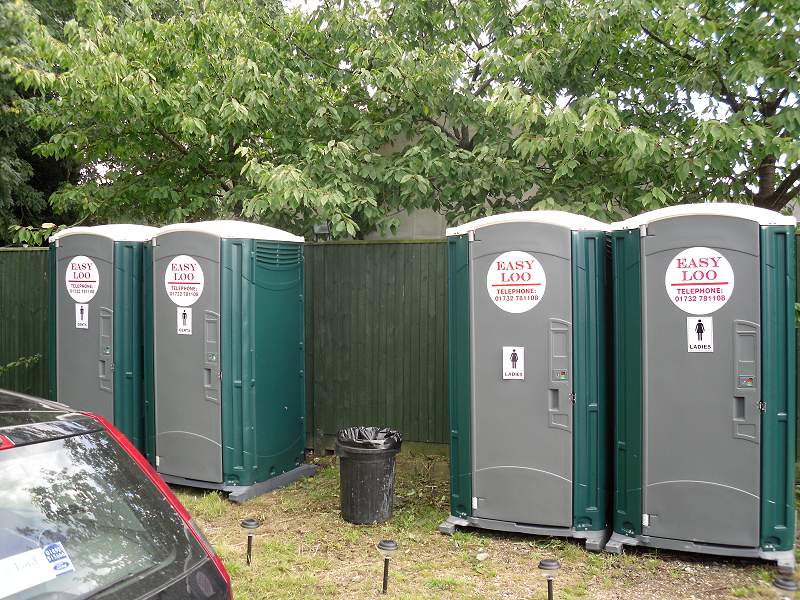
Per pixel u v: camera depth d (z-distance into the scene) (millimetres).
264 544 5094
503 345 5086
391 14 8203
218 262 6094
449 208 7738
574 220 5000
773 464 4465
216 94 7863
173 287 6266
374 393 7590
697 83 6637
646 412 4723
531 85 7312
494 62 7008
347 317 7684
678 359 4629
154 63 8227
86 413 2666
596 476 4957
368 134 7770
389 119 7793
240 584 4438
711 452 4555
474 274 5176
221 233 6105
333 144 6938
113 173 10328
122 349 6613
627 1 6352
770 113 6809
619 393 4891
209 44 7957
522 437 5039
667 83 7086
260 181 6703
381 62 7672
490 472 5129
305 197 6559
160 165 8812
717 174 6777
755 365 4461
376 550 5012
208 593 2283
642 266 4727
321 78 8445
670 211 4660
